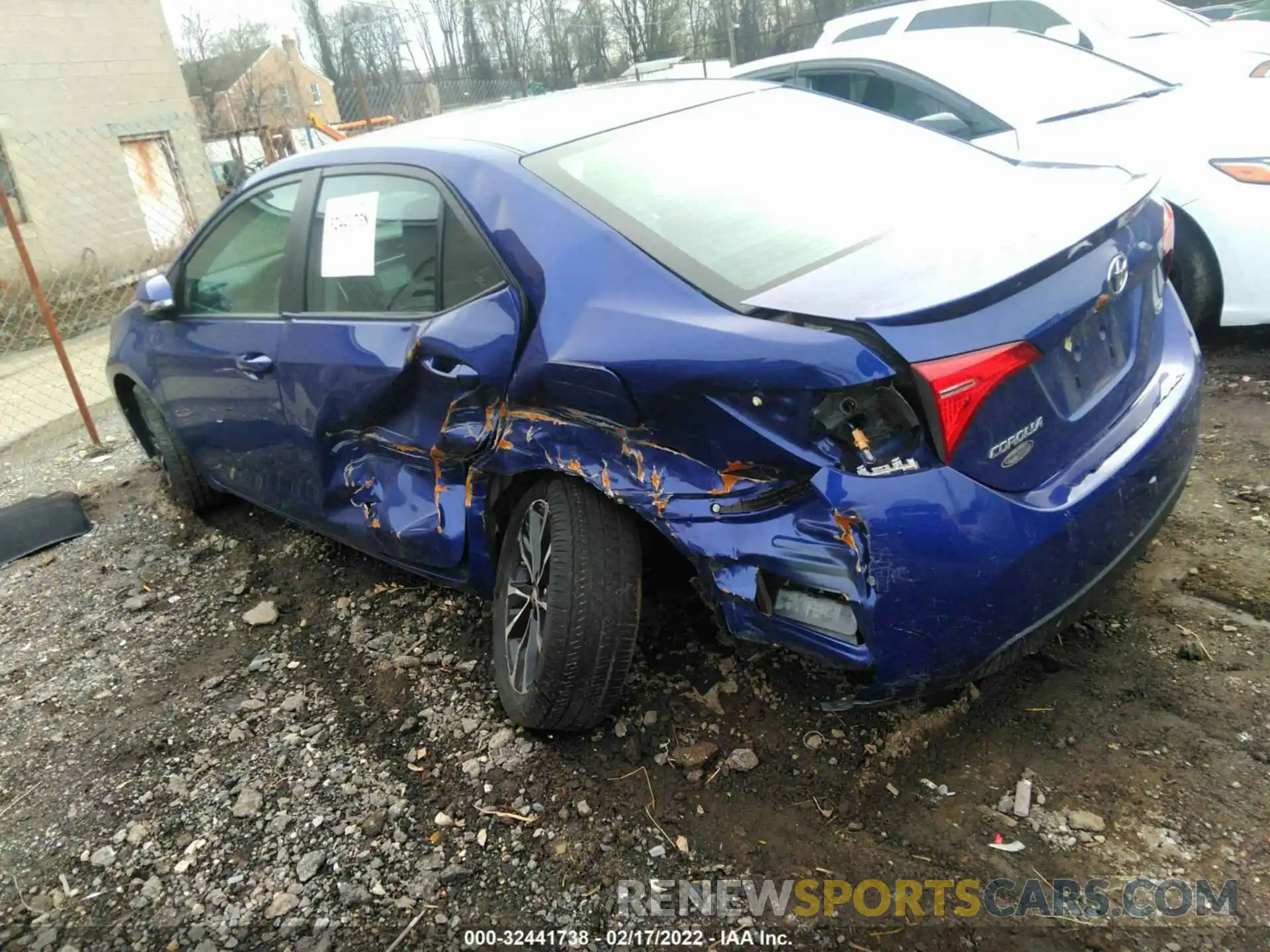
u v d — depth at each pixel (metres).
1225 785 2.21
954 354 1.91
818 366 1.92
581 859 2.29
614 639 2.42
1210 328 4.53
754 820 2.33
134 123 13.45
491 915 2.19
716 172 2.74
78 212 12.69
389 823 2.48
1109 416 2.33
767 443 2.03
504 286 2.57
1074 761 2.35
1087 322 2.23
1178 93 4.86
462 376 2.64
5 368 8.85
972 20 7.16
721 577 2.16
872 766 2.43
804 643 2.11
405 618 3.43
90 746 2.99
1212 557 3.01
